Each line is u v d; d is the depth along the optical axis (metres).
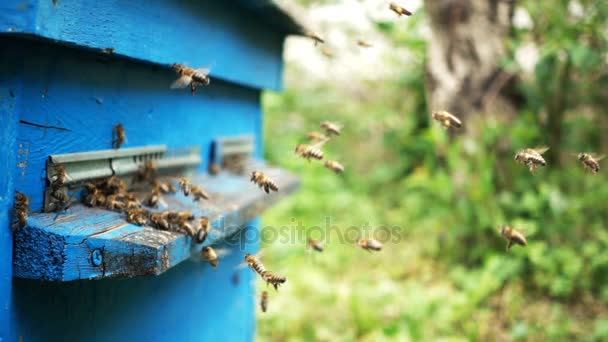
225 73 0.46
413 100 1.21
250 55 0.50
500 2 0.87
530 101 0.86
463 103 0.88
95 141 0.37
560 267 0.75
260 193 0.46
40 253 0.32
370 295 0.76
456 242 0.87
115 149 0.38
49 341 0.34
